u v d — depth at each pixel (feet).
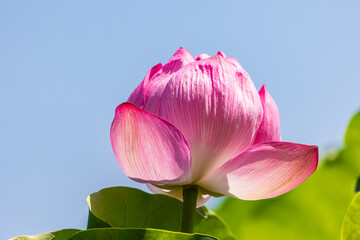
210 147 3.70
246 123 3.72
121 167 3.74
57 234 3.78
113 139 3.69
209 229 4.22
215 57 3.73
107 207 3.99
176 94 3.68
